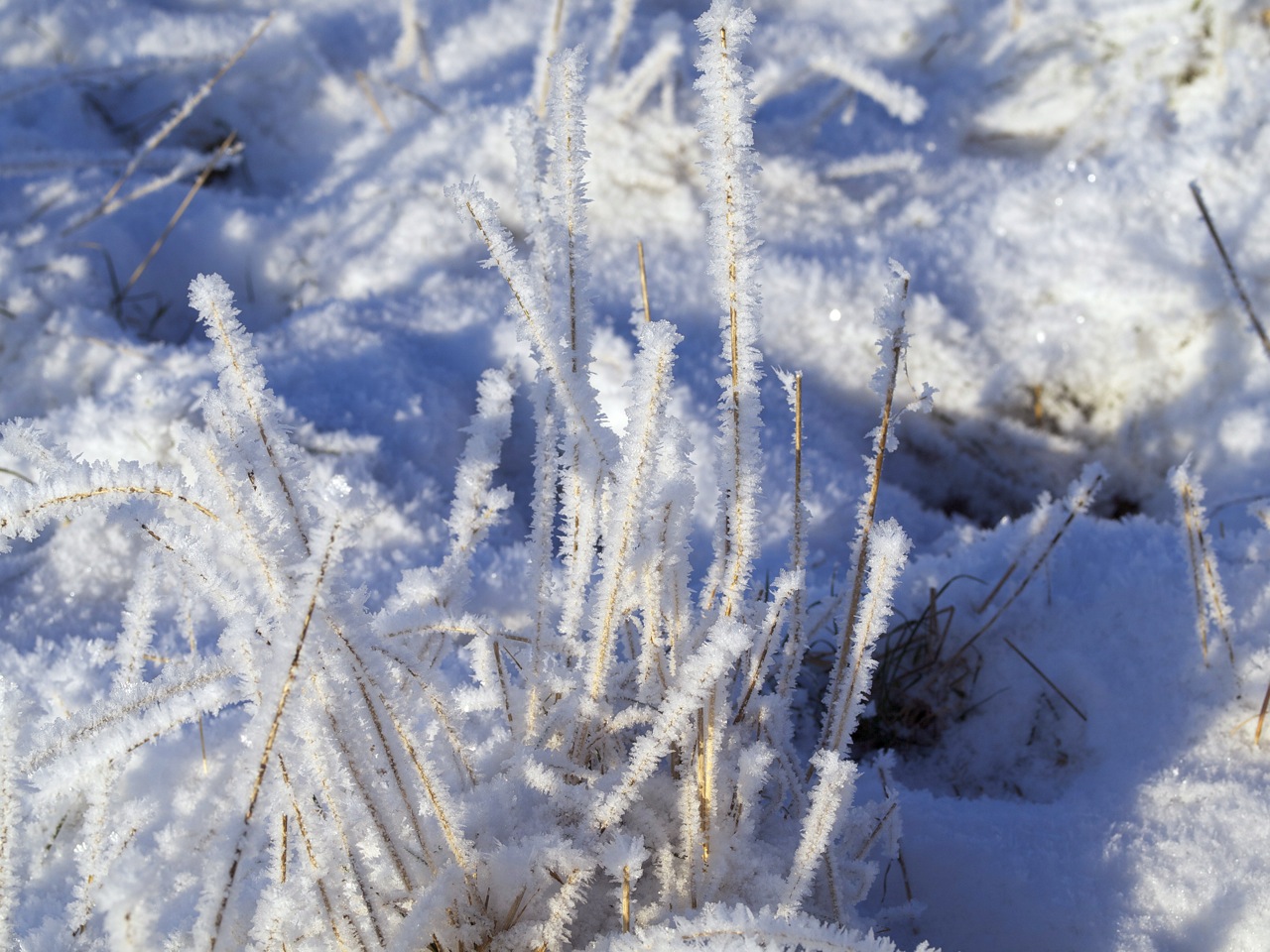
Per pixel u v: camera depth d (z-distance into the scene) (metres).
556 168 0.48
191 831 0.51
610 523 0.49
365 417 0.86
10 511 0.42
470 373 0.94
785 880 0.50
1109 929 0.56
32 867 0.53
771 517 0.85
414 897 0.47
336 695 0.43
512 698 0.53
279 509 0.44
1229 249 0.99
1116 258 1.01
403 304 1.01
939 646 0.73
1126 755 0.65
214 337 0.43
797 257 1.04
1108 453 0.98
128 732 0.46
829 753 0.45
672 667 0.51
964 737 0.71
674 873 0.49
